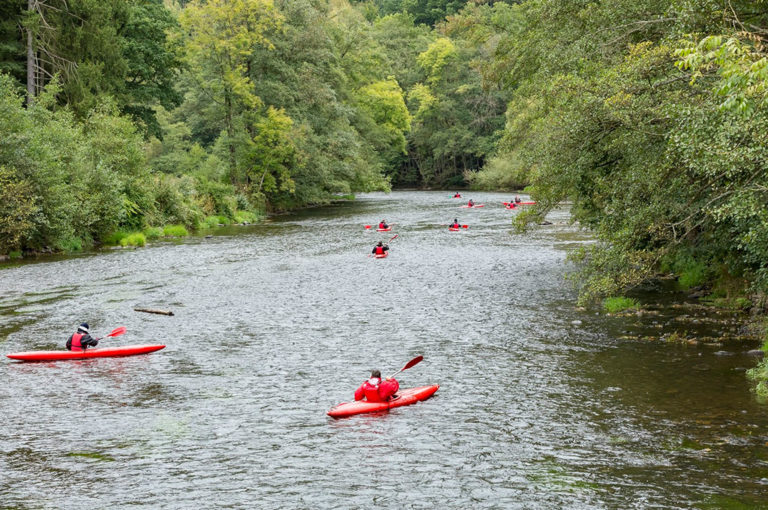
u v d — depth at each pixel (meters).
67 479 10.12
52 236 35.97
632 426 11.68
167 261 33.09
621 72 15.80
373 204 73.94
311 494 9.55
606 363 15.41
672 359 15.52
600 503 9.05
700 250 21.58
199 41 57.44
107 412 13.00
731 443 10.83
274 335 18.86
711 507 8.86
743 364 14.94
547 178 20.41
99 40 43.22
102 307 22.77
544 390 13.73
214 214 53.09
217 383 14.71
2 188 32.34
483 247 36.75
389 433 11.76
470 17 46.88
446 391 13.86
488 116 101.38
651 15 17.94
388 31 113.75
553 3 21.77
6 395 14.05
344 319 20.69
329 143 66.50
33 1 41.25
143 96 51.41
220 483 9.93
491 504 9.13
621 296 22.25
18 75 43.25
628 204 16.94
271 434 11.80
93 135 41.72
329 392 14.01
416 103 107.56
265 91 60.12
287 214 62.97
